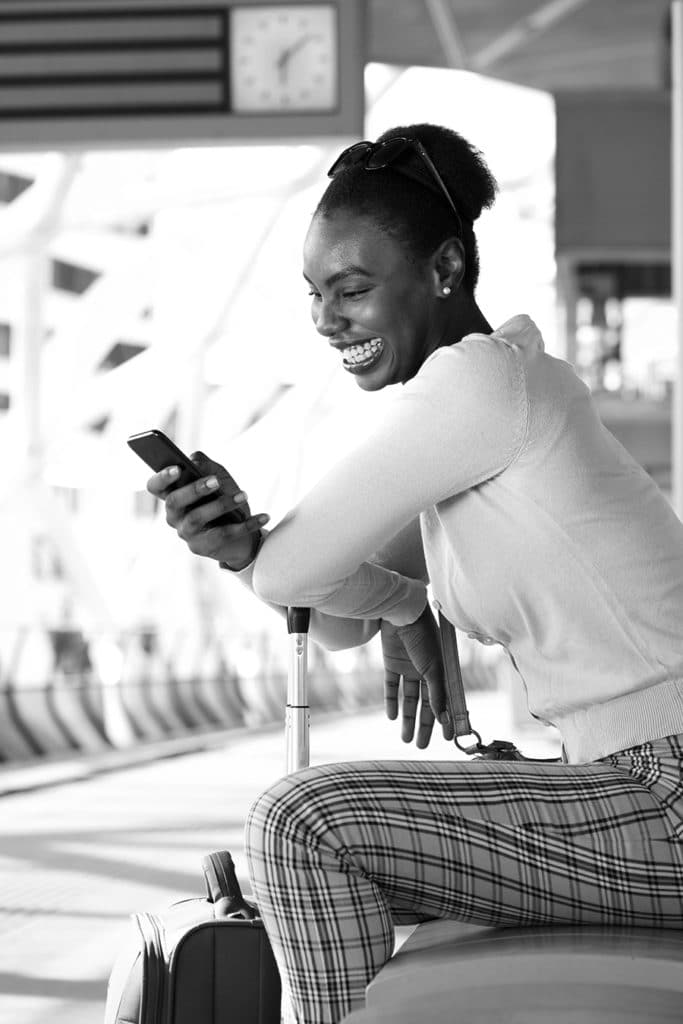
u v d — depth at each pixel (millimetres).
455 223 2346
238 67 9156
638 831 2031
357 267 2295
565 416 2168
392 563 2705
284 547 2201
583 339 31969
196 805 10133
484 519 2168
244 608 32969
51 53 9141
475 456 2121
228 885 2557
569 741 2189
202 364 30359
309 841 1965
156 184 25031
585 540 2127
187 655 19703
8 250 23562
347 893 1967
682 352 10781
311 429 36656
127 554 39031
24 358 24250
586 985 1851
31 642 16047
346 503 2160
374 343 2340
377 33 19156
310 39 9148
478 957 1888
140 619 30453
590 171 24141
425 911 2053
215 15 9156
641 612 2111
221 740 17516
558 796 2039
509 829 2006
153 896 6523
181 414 30375
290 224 29250
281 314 35312
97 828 8875
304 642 2414
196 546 2246
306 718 2416
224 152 26250
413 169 2314
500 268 25422
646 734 2088
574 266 31875
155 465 2223
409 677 2729
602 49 19984
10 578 35094
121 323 28500
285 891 1978
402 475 2131
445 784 2023
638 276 31797
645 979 1840
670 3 18016
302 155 26781
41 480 25188
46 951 5336
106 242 26453
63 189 23422
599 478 2160
